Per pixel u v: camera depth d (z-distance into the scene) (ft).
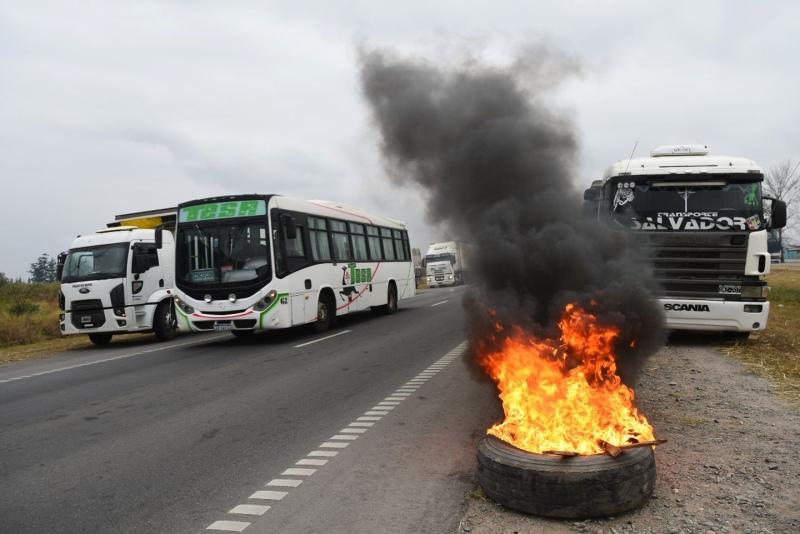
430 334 46.24
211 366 35.78
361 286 57.93
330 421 21.86
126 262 50.88
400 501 14.15
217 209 43.52
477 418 21.35
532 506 12.69
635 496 12.61
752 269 32.42
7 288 94.22
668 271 33.09
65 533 13.12
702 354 31.76
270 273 42.11
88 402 27.22
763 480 14.33
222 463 17.61
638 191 33.60
